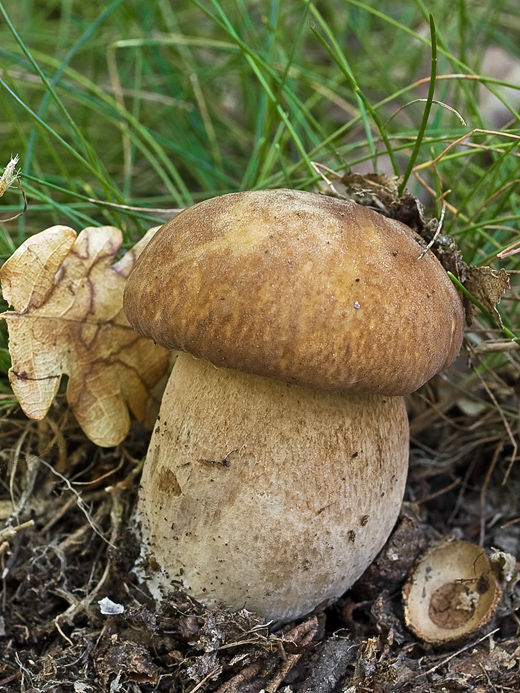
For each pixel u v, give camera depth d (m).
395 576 0.12
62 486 0.13
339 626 0.12
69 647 0.11
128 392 0.13
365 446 0.10
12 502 0.13
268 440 0.10
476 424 0.15
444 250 0.12
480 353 0.14
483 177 0.14
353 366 0.09
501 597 0.12
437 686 0.11
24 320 0.11
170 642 0.11
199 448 0.10
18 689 0.11
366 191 0.12
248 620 0.11
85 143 0.15
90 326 0.12
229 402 0.10
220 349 0.09
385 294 0.09
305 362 0.09
